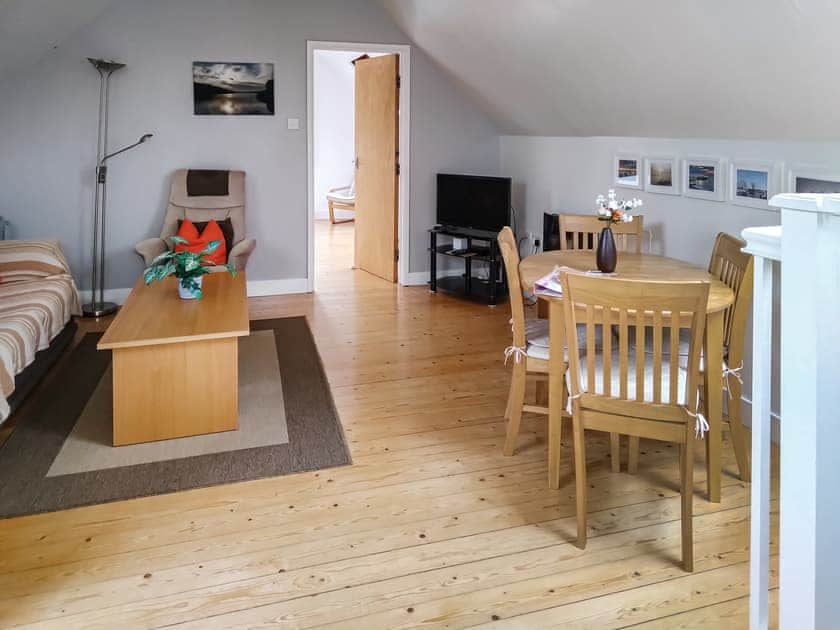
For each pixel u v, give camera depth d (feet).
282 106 18.24
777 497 8.14
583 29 10.95
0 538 7.41
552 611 6.31
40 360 11.98
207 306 11.19
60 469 8.95
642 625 6.12
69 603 6.37
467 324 16.29
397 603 6.42
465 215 18.88
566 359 8.75
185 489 8.48
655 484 8.71
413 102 19.29
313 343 14.66
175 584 6.67
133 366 9.60
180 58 17.29
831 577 3.65
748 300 8.46
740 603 6.41
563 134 16.34
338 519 7.84
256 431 10.19
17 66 15.74
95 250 16.76
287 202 18.78
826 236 3.37
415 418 10.77
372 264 21.95
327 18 18.15
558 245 15.92
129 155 17.33
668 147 12.41
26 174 16.75
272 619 6.19
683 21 8.93
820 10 7.02
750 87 9.14
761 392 4.17
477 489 8.56
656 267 10.02
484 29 13.87
